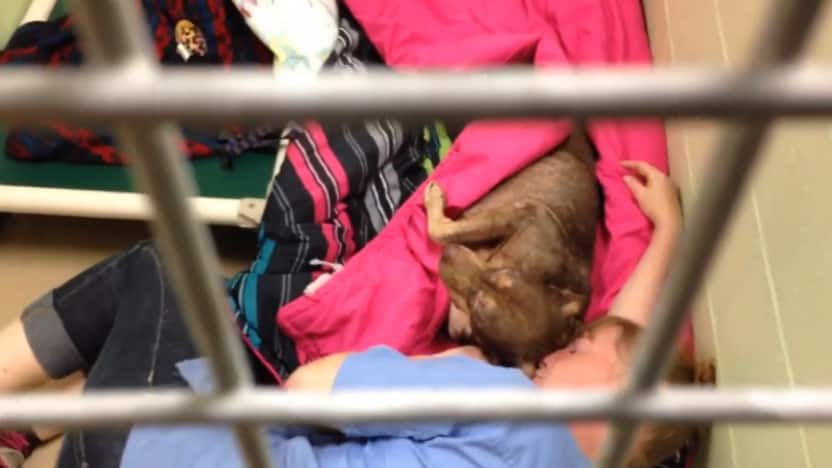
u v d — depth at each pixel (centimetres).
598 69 30
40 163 160
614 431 45
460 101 28
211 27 172
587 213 142
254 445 45
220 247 166
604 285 138
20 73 27
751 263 111
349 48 168
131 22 27
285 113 28
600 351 116
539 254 133
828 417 41
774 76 28
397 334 134
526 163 144
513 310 124
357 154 150
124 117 28
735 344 116
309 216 146
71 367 131
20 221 171
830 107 28
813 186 95
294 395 42
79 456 112
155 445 107
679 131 144
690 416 42
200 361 114
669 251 131
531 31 163
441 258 132
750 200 112
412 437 106
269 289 139
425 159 158
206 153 160
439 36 165
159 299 122
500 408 42
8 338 128
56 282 163
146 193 32
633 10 167
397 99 28
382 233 144
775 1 27
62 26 174
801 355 97
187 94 28
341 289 136
